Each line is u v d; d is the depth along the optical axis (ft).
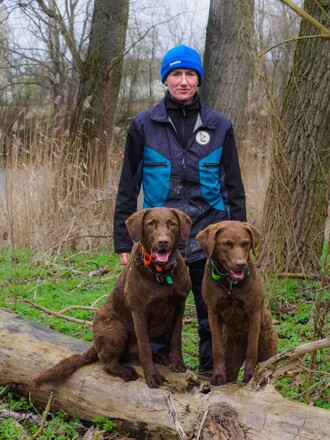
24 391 15.06
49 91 63.36
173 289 13.50
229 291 13.12
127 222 13.69
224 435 11.53
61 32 38.75
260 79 19.44
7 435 13.17
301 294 21.33
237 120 32.14
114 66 37.40
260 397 12.07
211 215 15.48
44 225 29.94
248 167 31.19
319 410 11.49
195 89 15.33
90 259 28.48
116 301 14.20
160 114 15.31
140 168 15.83
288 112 22.44
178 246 14.93
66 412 14.30
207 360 16.08
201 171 15.19
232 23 31.12
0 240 30.32
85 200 29.71
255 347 13.35
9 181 30.25
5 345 15.49
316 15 21.15
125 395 13.30
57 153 33.01
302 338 18.26
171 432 12.48
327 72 21.50
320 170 22.11
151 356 13.50
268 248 22.07
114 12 37.01
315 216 22.35
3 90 59.57
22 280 25.57
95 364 14.37
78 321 19.34
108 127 37.35
